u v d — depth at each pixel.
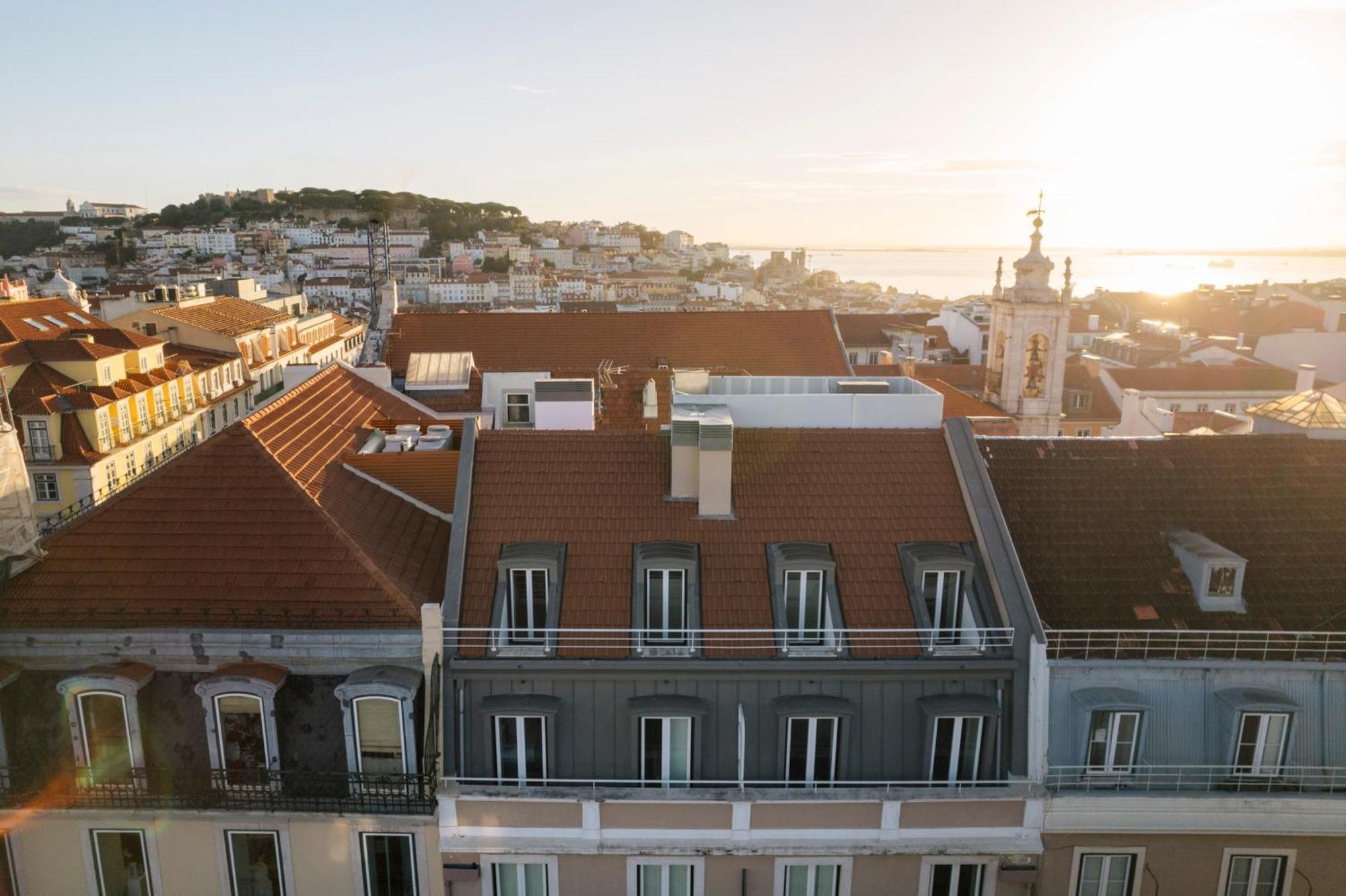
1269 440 24.88
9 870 19.38
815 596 20.80
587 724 19.25
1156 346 118.25
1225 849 19.22
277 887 19.62
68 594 19.69
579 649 19.47
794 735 19.23
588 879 19.06
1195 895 19.47
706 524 21.66
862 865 19.00
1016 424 50.66
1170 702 19.67
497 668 19.00
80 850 19.34
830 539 21.47
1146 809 18.78
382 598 19.61
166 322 92.25
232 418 91.12
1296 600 21.61
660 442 23.30
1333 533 22.97
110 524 20.70
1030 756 19.11
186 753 19.48
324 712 19.39
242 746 19.28
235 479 21.30
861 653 19.50
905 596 20.55
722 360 48.53
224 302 108.81
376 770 19.42
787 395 25.25
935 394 25.77
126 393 70.25
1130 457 24.34
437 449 27.81
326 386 30.64
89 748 19.27
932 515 22.05
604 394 40.38
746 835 18.66
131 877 19.84
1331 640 20.56
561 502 21.98
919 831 18.80
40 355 68.62
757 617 20.11
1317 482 24.02
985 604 20.50
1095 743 19.38
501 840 18.59
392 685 18.61
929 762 19.22
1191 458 24.41
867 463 23.14
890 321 126.19
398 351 48.59
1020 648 19.38
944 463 23.22
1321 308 127.19
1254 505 23.50
